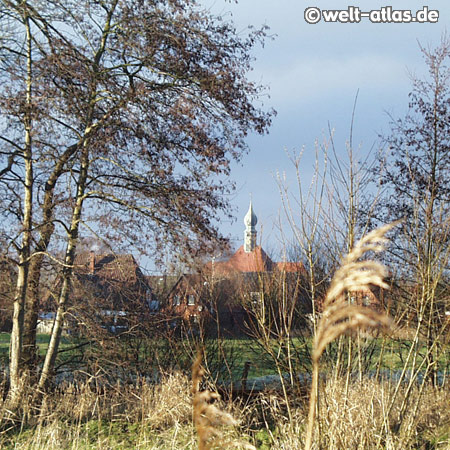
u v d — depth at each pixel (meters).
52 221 16.23
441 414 7.50
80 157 16.23
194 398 1.80
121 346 14.80
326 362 6.20
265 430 7.68
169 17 16.00
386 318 1.49
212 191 16.59
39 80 15.30
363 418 5.84
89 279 16.88
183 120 16.45
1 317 17.16
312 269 5.77
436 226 6.36
